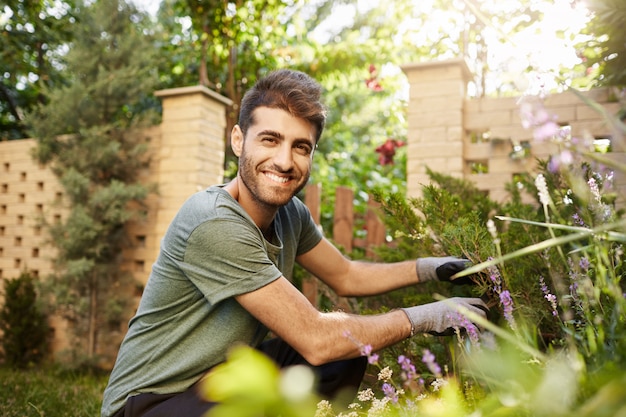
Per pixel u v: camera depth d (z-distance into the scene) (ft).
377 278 6.55
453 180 8.68
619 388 1.87
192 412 4.68
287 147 5.20
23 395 10.44
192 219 5.12
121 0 15.20
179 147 14.48
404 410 3.57
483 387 4.03
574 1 4.85
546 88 4.14
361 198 18.93
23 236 16.60
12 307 15.07
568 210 5.63
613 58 6.63
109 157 14.44
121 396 5.28
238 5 19.89
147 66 15.37
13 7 21.63
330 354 4.68
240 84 22.03
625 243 4.29
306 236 6.66
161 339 5.31
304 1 20.45
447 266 5.90
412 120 10.94
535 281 5.42
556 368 2.63
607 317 3.56
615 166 3.05
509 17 10.34
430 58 15.38
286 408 2.17
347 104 32.17
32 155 15.05
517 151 6.52
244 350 1.92
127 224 15.01
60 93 14.84
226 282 4.91
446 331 4.89
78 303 14.24
